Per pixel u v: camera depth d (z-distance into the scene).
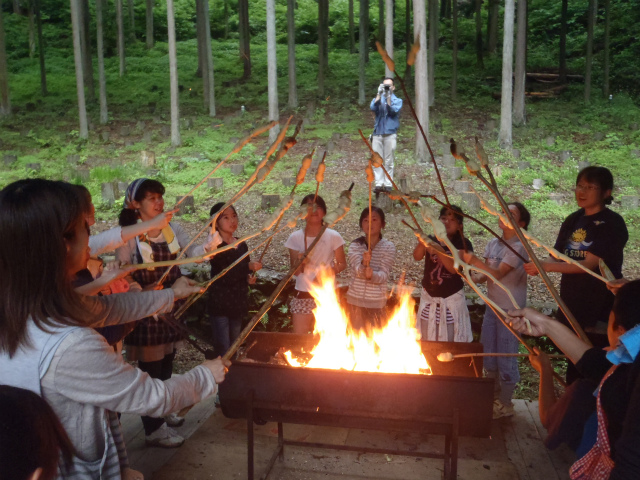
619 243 3.66
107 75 26.31
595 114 18.78
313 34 33.00
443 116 18.25
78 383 1.59
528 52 27.78
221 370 1.95
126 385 1.65
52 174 13.01
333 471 3.47
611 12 28.67
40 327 1.57
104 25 30.36
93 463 1.69
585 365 2.18
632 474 1.59
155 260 3.67
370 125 17.05
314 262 4.83
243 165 13.18
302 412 3.07
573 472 2.00
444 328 4.36
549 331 2.31
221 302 4.46
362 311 4.85
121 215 3.72
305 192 10.97
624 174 12.48
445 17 31.72
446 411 2.92
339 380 3.00
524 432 4.01
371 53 27.98
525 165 12.59
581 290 3.74
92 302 1.89
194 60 28.36
